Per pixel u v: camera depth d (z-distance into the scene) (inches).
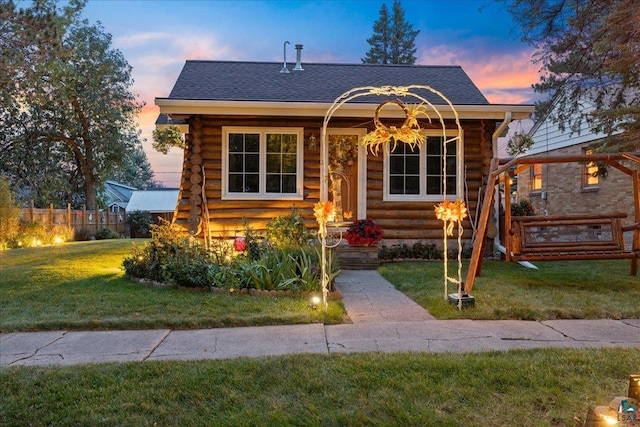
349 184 380.5
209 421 98.4
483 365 124.6
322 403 105.6
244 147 361.4
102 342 158.6
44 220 617.6
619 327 169.9
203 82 392.8
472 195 371.6
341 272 314.7
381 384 114.6
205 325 178.1
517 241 240.8
